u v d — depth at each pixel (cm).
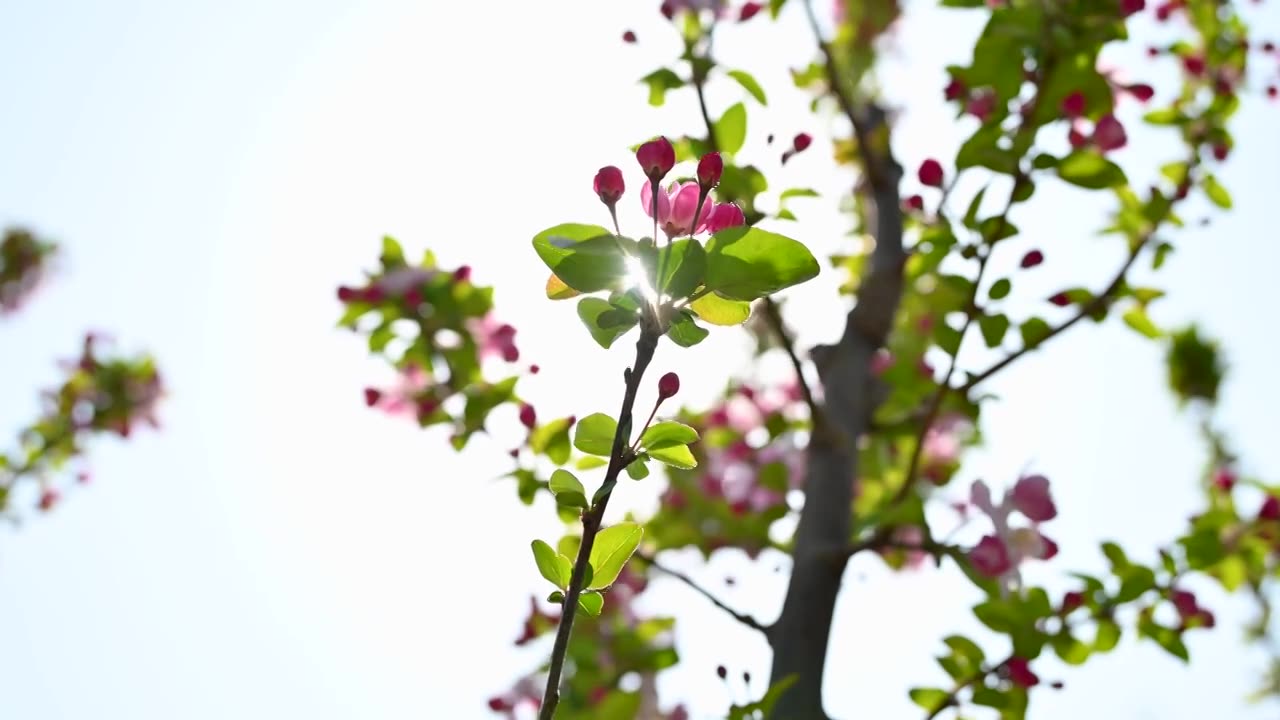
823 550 136
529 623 177
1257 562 151
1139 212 153
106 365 240
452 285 154
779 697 131
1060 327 142
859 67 205
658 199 97
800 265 95
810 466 144
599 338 96
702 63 136
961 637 134
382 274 158
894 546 135
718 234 95
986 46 137
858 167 176
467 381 151
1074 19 136
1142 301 146
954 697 133
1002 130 136
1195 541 140
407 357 154
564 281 95
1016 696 132
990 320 138
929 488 183
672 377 95
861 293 156
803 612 135
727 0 139
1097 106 137
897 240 159
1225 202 154
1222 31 168
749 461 178
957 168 135
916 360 165
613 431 97
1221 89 162
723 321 97
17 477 228
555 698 94
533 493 140
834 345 157
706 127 135
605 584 98
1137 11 136
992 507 132
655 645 177
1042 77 136
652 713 174
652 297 95
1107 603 137
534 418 142
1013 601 133
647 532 179
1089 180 134
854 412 149
